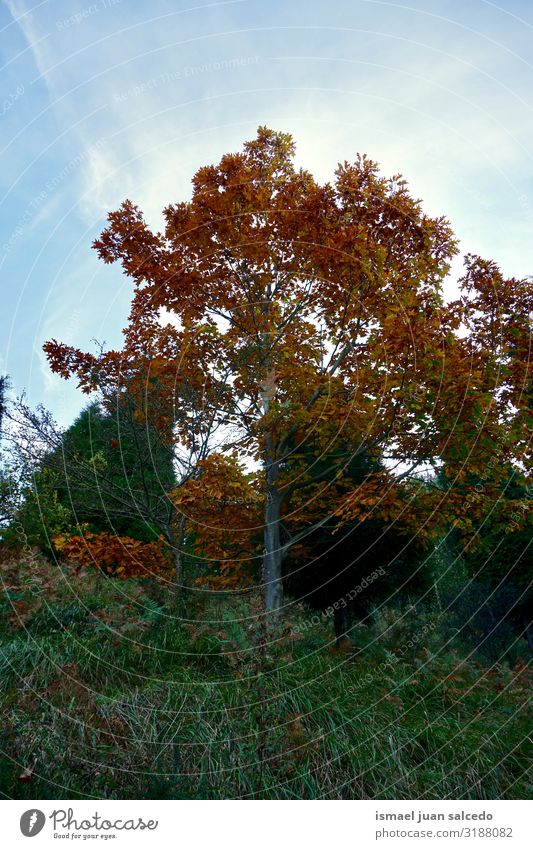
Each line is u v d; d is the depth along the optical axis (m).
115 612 6.14
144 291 7.32
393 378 6.43
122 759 3.99
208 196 6.68
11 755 3.79
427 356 6.15
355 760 4.45
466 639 15.02
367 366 6.99
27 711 4.32
